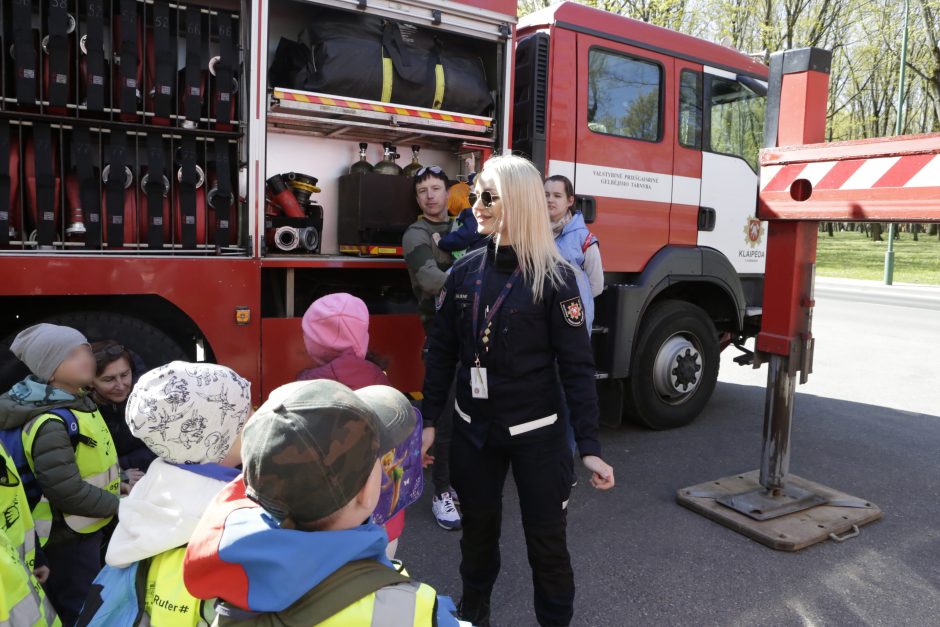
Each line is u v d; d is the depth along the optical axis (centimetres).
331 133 413
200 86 326
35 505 217
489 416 222
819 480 427
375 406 166
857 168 310
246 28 335
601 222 462
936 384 699
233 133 337
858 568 316
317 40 373
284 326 357
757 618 276
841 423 552
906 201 293
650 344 495
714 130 523
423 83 387
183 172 327
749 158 548
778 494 374
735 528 351
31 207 303
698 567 315
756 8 2377
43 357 216
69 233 309
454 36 420
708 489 390
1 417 211
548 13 442
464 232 355
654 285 478
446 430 349
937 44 2411
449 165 457
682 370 507
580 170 450
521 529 352
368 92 375
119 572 131
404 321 408
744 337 586
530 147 429
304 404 98
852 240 3853
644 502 388
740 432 521
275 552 95
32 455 209
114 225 312
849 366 790
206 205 338
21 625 150
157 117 317
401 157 446
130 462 278
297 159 411
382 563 107
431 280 347
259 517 102
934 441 509
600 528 354
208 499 128
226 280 340
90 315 324
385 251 392
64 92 295
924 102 3253
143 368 331
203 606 119
